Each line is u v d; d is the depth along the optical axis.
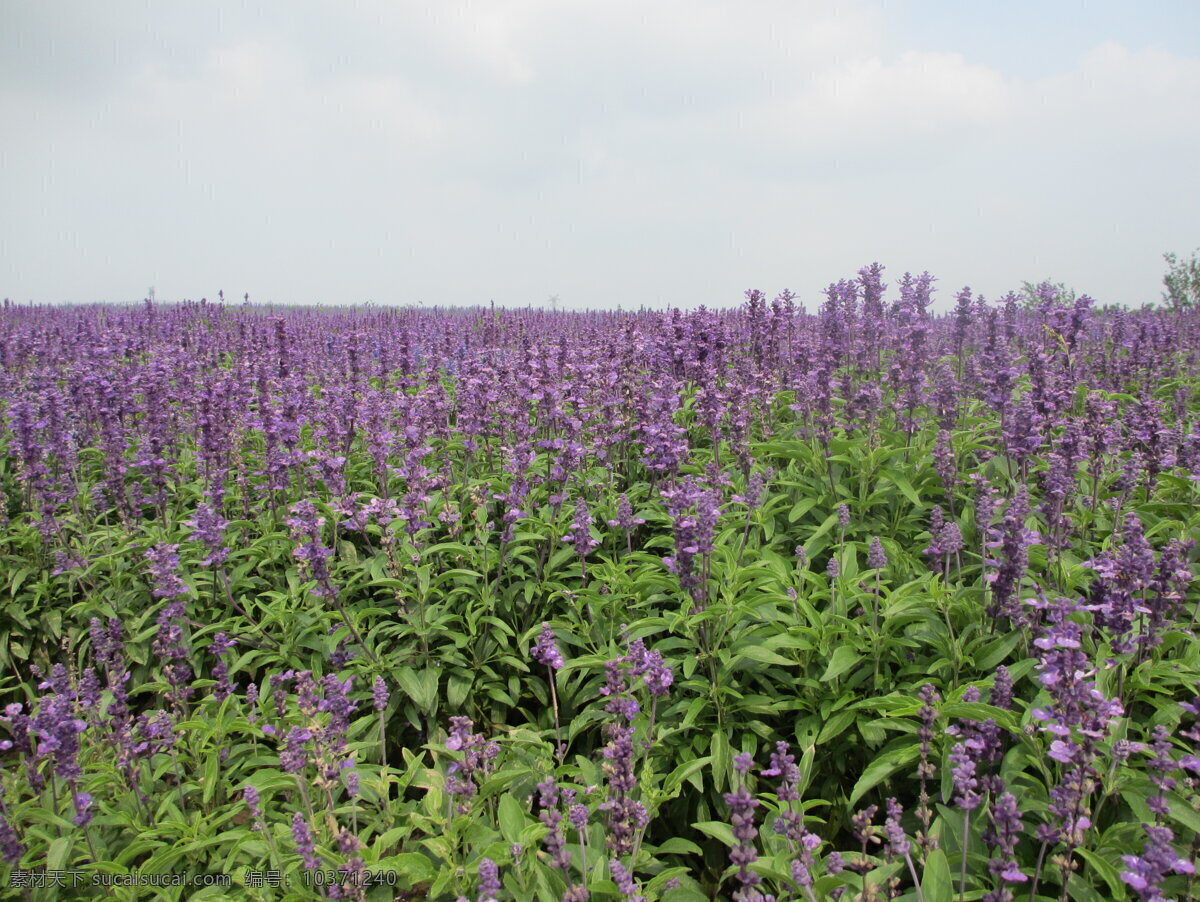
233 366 14.50
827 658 6.03
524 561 7.89
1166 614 5.80
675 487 7.90
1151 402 7.75
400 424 10.19
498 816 5.07
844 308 12.88
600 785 5.38
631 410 10.28
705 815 5.58
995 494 7.44
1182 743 4.86
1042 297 12.93
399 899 4.93
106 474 9.95
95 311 29.19
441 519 7.84
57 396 10.27
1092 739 3.94
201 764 6.00
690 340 10.86
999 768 5.13
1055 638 4.17
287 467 9.20
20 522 9.52
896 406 9.23
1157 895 3.42
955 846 4.63
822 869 4.53
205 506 7.27
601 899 4.39
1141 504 7.45
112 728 5.91
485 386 9.34
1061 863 4.02
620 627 6.76
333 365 15.05
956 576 6.67
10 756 7.20
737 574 6.31
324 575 6.64
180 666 6.75
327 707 5.45
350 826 5.42
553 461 9.39
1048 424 8.55
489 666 7.24
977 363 11.09
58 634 8.31
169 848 5.14
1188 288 22.53
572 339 13.75
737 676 6.36
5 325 21.67
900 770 5.63
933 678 5.80
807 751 5.46
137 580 8.59
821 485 8.38
